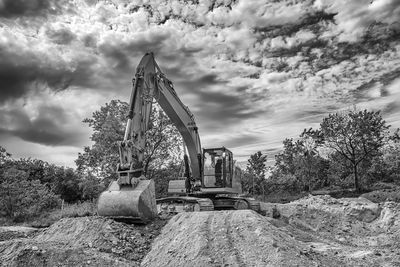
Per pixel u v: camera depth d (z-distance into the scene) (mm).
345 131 35250
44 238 9422
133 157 10586
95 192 27906
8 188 26234
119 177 10172
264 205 17828
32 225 21719
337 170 41000
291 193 40875
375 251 10875
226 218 9672
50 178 43406
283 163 45531
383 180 40656
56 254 7086
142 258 8422
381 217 16297
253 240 8391
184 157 15344
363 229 15633
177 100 14203
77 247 7789
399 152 41031
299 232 13375
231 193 15164
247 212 10016
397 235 13953
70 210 25031
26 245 7328
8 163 33219
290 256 7750
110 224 9367
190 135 14578
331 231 15719
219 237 8617
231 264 7551
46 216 25953
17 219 25484
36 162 45875
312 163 39719
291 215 17562
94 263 7168
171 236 9062
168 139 29312
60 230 9625
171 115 13938
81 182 27797
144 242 9062
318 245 11695
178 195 15211
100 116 28266
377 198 27906
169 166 29578
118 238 8930
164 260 8047
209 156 15008
